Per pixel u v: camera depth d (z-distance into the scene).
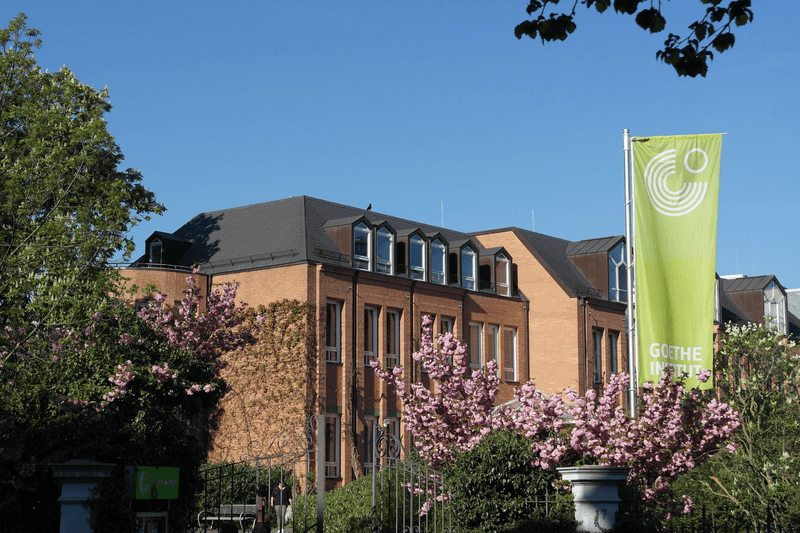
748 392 23.27
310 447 34.34
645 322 19.53
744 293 58.41
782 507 18.42
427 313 40.69
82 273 27.30
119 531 14.18
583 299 45.31
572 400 19.62
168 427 18.66
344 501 22.61
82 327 21.19
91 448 16.92
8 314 24.53
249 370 36.19
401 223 44.16
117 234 29.59
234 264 38.03
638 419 19.48
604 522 14.46
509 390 44.31
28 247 25.83
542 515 16.52
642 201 19.84
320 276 36.22
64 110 31.42
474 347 43.28
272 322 36.12
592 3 10.29
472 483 17.06
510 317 45.09
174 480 15.59
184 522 18.12
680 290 19.45
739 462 20.36
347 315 37.16
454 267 43.12
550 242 49.03
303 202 39.34
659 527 17.22
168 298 36.38
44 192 27.94
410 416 22.23
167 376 19.53
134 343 19.97
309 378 35.34
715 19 10.18
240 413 36.06
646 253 19.69
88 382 18.31
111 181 31.31
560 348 45.09
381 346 38.50
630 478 18.31
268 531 20.30
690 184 19.61
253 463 34.84
